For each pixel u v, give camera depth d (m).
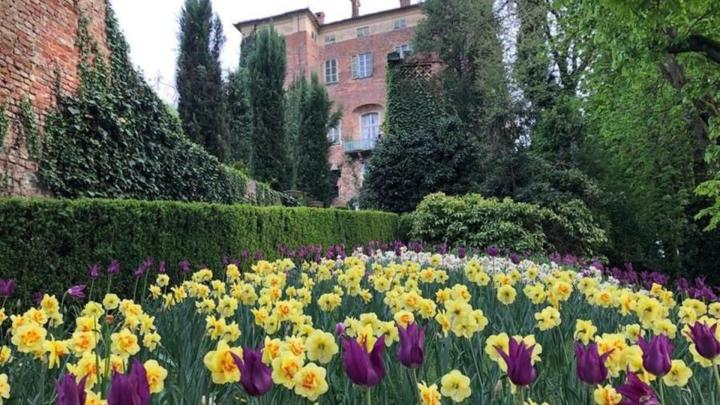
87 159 6.14
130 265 4.27
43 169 5.58
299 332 1.99
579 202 10.14
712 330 1.43
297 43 29.00
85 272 3.89
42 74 5.75
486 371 1.78
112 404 0.88
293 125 17.50
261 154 13.96
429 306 2.24
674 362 1.43
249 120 14.82
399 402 1.54
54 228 3.68
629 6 3.98
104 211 4.08
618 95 8.85
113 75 6.85
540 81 12.38
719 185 6.14
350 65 29.27
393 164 13.29
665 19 4.24
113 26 6.95
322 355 1.45
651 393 1.07
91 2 6.59
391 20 29.06
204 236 5.19
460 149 12.88
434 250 8.83
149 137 7.25
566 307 3.07
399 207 12.81
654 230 10.73
